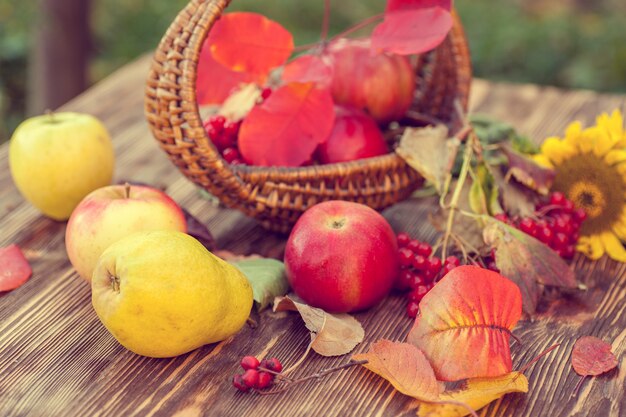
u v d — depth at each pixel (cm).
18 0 185
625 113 109
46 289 85
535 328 80
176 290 73
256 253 89
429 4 85
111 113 111
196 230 87
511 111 111
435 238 91
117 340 78
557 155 88
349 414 72
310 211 81
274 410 73
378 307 82
